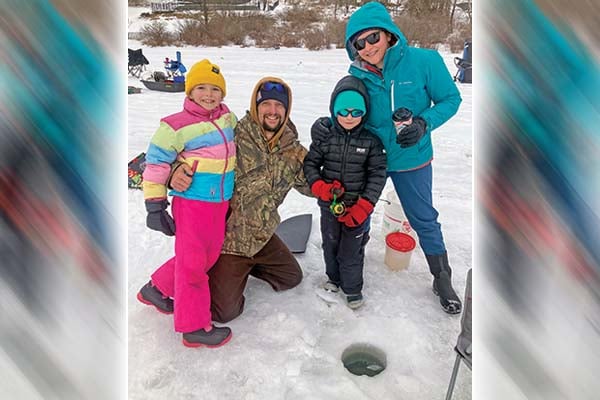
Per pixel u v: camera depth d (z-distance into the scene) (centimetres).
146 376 183
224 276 206
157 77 701
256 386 180
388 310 224
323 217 217
